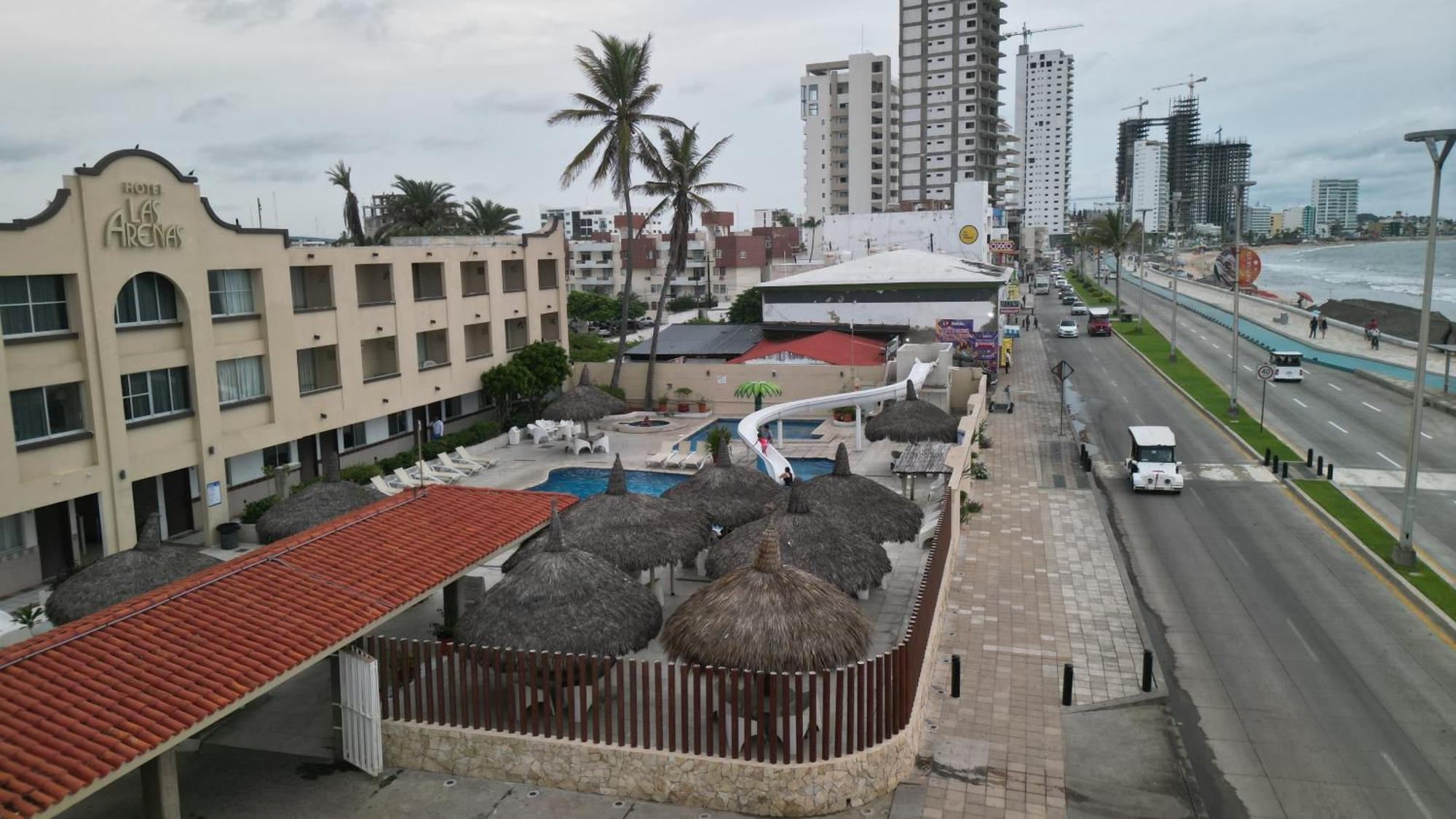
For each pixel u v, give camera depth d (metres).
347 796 15.01
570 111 50.28
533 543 20.27
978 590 25.12
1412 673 20.19
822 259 100.25
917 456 32.19
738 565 19.98
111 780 11.42
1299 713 18.45
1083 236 175.25
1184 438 45.03
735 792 14.45
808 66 181.00
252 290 32.88
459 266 44.00
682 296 131.12
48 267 25.30
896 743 15.34
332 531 18.84
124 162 27.33
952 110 152.12
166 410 29.38
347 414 37.19
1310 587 25.41
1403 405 51.28
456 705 15.64
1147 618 23.38
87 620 14.73
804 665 14.88
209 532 30.34
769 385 46.22
